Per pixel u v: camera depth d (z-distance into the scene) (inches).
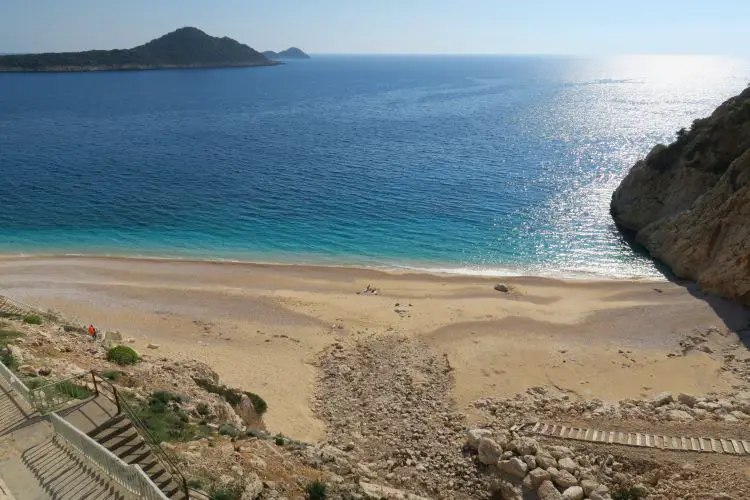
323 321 1488.7
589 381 1186.6
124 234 2226.9
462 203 2573.8
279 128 4837.6
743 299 1498.5
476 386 1159.6
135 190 2819.9
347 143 4087.1
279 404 1072.8
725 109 1966.0
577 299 1626.5
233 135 4488.2
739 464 809.5
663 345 1341.0
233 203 2610.7
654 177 2117.4
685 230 1807.3
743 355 1268.5
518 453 844.0
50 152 3715.6
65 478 509.7
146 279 1771.7
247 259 1991.9
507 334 1406.3
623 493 778.8
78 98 6973.4
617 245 2073.1
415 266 1926.7
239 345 1348.4
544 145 3841.0
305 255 2023.9
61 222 2353.6
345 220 2377.0
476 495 809.5
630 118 5039.4
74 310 1518.2
